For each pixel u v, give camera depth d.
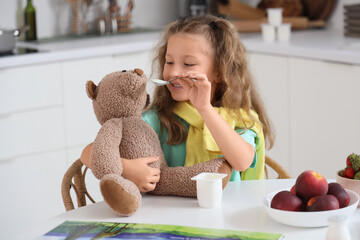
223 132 1.45
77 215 1.38
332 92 2.78
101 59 3.09
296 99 2.98
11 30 2.91
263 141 1.69
